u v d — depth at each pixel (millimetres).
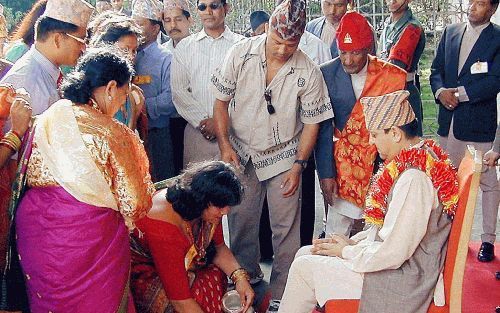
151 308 2832
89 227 2291
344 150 3670
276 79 3500
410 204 2621
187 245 2756
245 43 3549
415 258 2691
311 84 3531
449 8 7094
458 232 2605
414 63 4258
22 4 8672
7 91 2523
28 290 2418
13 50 3355
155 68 4273
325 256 2936
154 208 2705
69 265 2301
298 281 2965
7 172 2605
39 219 2301
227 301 2977
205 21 4039
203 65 4047
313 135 3637
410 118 2803
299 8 3318
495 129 4312
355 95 3623
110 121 2344
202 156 4078
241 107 3619
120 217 2414
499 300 3652
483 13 4188
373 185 2840
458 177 2740
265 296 3535
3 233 2596
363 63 3555
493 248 4184
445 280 2672
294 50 3420
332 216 3842
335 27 4918
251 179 3748
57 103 2330
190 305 2752
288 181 3629
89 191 2260
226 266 3078
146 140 3783
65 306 2348
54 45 2826
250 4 8047
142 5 4215
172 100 4164
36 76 2795
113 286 2381
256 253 3963
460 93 4277
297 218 3760
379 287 2691
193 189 2666
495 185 4086
